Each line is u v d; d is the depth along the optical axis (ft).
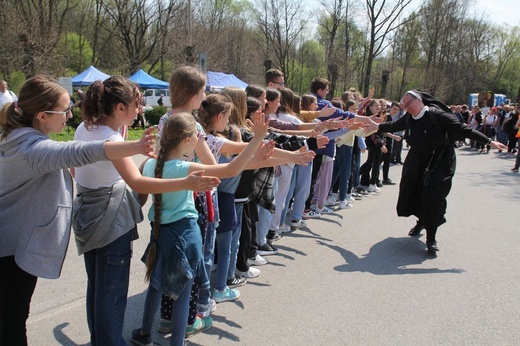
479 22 156.46
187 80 9.33
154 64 109.50
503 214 22.02
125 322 10.46
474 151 55.36
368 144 26.63
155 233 8.26
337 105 22.25
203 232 9.78
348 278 13.50
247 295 12.11
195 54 65.87
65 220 7.09
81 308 11.04
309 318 10.91
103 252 7.67
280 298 11.98
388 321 10.87
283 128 15.03
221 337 9.93
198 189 6.93
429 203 15.53
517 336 10.32
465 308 11.68
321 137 11.66
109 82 7.56
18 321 7.16
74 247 15.37
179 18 95.25
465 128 15.02
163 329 10.01
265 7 131.34
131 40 115.34
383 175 29.89
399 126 16.80
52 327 10.09
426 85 138.21
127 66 100.53
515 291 12.84
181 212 8.27
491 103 104.06
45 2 86.84
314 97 19.31
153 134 6.42
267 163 10.28
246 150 7.86
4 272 6.96
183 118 8.13
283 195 16.48
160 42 107.45
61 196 7.04
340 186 22.43
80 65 116.47
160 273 8.26
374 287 12.88
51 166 6.48
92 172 7.42
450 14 139.64
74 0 107.96
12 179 6.78
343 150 21.91
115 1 106.63
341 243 16.94
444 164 15.76
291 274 13.71
